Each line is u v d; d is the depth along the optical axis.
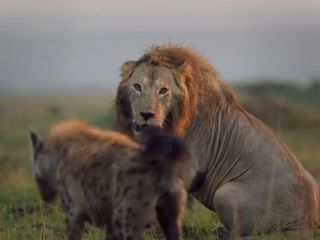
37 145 11.51
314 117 44.47
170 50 13.91
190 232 14.45
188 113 13.63
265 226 13.24
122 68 14.02
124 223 10.16
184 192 10.27
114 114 14.19
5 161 26.58
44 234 13.47
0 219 14.92
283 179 13.31
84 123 11.45
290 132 41.12
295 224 13.23
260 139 13.69
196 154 13.71
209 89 13.89
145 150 10.08
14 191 18.06
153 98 13.36
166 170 10.02
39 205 15.71
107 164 10.45
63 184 10.95
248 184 13.41
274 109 44.84
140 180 10.10
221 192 13.37
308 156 28.88
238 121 13.84
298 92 61.78
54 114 66.75
